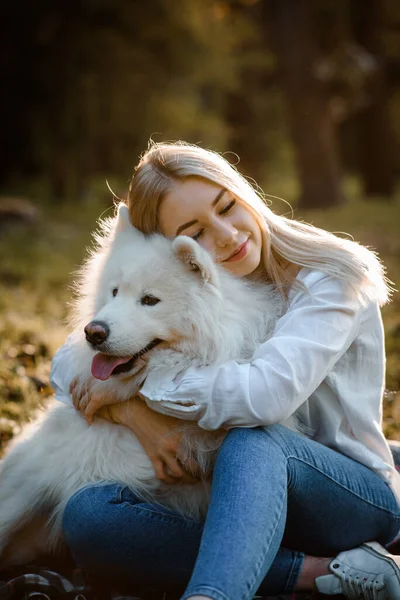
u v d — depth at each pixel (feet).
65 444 10.27
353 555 9.23
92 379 10.25
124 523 9.02
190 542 9.02
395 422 14.78
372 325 9.85
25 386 15.96
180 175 9.75
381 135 71.10
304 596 9.18
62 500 10.07
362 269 9.54
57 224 48.80
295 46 58.39
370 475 9.66
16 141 67.36
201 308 9.73
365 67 59.41
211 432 9.70
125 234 10.44
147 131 65.36
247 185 10.17
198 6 62.49
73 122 63.26
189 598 7.48
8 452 10.95
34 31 62.23
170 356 9.90
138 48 62.49
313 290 9.61
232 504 8.03
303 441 9.14
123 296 9.92
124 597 9.27
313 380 9.01
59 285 32.17
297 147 61.00
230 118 72.13
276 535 8.18
